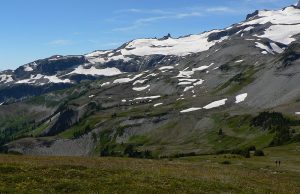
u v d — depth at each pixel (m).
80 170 51.19
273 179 65.44
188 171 62.28
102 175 49.09
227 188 48.75
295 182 65.62
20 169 48.06
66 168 51.62
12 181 42.56
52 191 40.16
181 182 48.94
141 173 53.31
